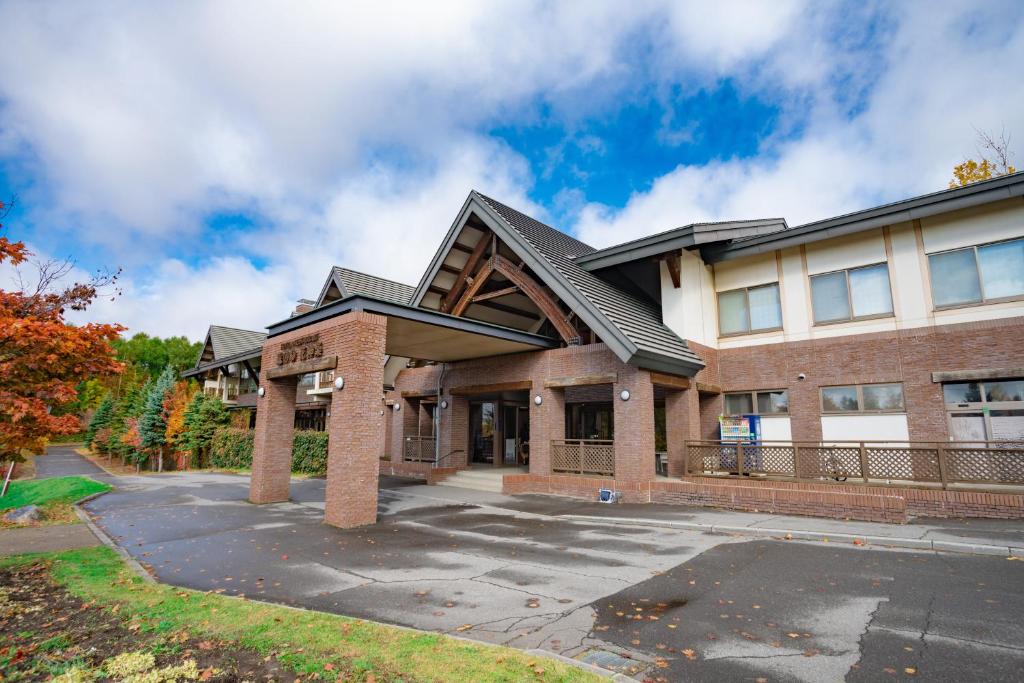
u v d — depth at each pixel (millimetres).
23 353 7559
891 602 6316
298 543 10273
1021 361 13227
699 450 15797
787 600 6520
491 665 4555
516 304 21797
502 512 13688
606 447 16156
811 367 16500
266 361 16328
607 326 14820
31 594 7020
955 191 13883
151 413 33531
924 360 14594
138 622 5773
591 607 6398
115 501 16422
